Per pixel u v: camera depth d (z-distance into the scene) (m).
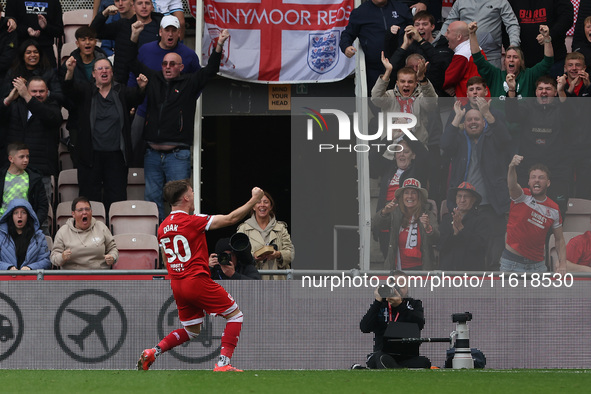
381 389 18.08
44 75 38.81
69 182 38.75
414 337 27.72
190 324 24.62
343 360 30.50
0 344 30.69
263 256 31.09
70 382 19.28
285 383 19.17
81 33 39.47
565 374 23.25
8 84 38.41
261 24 40.72
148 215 36.41
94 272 30.83
